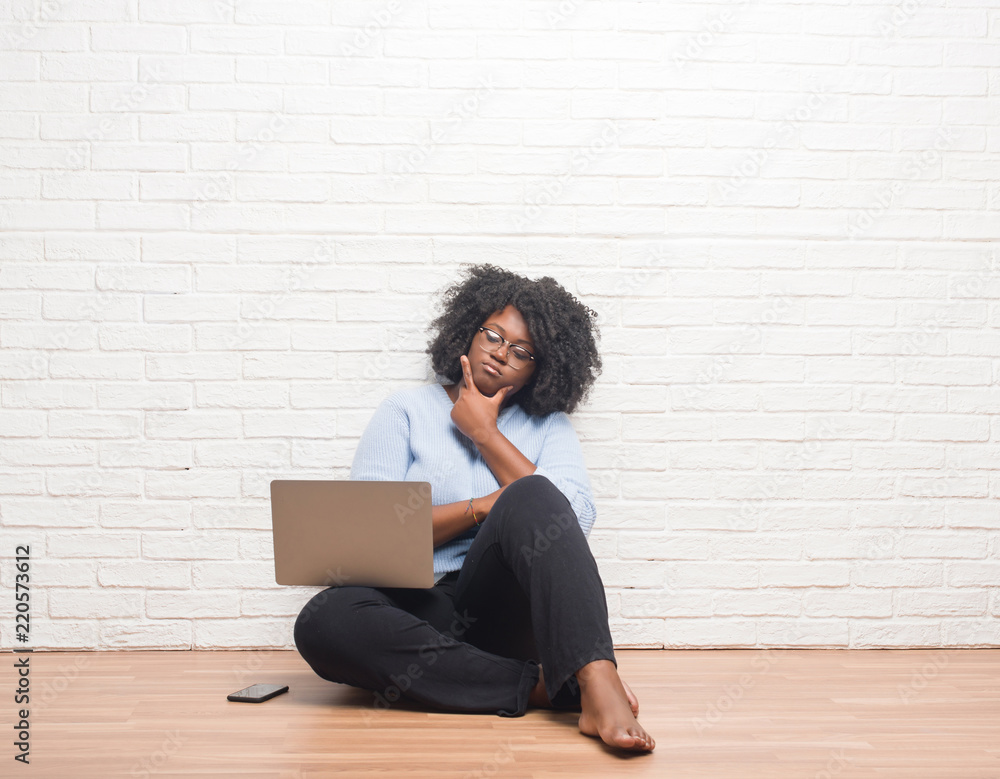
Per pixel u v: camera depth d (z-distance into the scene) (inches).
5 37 85.6
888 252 89.7
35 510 84.4
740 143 89.4
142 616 84.7
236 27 86.9
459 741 54.8
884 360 89.4
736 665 80.3
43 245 85.4
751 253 89.0
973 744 55.8
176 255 86.1
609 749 53.4
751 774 49.3
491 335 74.5
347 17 87.5
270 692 66.8
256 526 85.8
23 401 84.8
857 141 89.9
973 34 89.5
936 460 89.2
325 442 86.5
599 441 87.7
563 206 88.3
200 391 86.0
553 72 88.5
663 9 89.1
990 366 89.1
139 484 85.3
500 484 71.2
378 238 87.2
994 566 88.8
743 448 88.3
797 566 87.9
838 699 67.6
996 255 89.4
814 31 89.8
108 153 86.0
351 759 51.1
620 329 88.2
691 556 87.6
